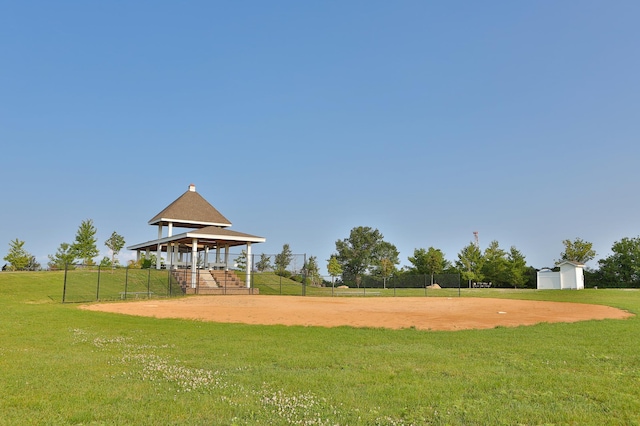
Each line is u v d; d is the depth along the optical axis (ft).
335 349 36.09
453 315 63.67
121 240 172.45
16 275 114.93
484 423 18.95
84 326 49.49
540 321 55.52
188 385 24.66
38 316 57.00
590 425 18.75
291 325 53.11
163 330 47.67
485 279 212.43
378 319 58.85
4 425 18.11
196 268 130.62
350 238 319.27
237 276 139.23
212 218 150.92
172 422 18.85
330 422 19.03
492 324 52.80
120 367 28.96
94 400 21.65
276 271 169.27
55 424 18.38
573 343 38.11
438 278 176.86
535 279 206.49
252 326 51.93
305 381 25.67
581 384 24.62
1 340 39.37
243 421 19.06
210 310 71.10
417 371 28.14
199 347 37.17
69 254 148.36
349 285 205.16
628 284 190.39
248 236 129.80
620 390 23.50
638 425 18.67
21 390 23.09
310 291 140.56
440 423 18.95
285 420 19.25
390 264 273.13
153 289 118.42
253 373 27.81
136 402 21.43
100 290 107.45
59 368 28.35
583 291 135.44
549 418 19.51
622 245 194.08
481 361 30.94
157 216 149.69
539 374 26.96
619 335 42.50
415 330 47.93
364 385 24.91
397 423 18.99
